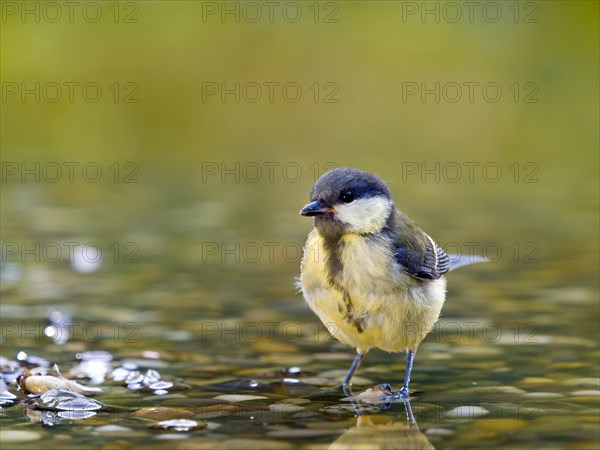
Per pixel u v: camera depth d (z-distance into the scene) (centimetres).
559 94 2892
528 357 793
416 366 777
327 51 2978
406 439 576
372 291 713
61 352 817
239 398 682
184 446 556
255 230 1438
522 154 2311
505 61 2950
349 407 658
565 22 3059
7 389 691
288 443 566
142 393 695
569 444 562
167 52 2881
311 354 829
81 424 605
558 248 1302
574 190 1880
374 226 721
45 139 2445
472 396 681
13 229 1435
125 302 1009
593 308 966
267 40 2962
